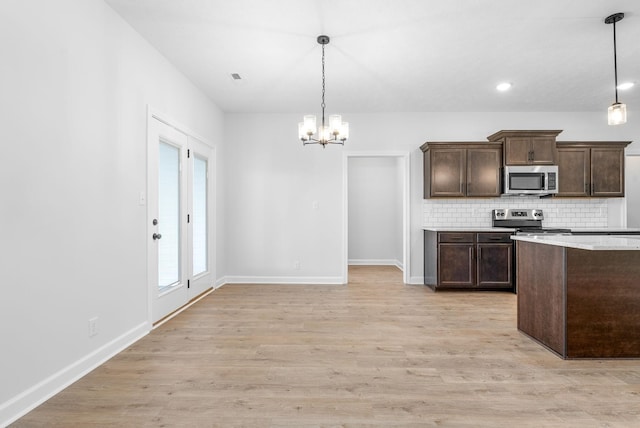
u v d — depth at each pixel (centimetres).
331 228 497
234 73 360
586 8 248
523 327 286
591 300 235
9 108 166
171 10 248
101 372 216
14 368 168
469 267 435
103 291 234
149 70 295
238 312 349
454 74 365
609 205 488
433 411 174
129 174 265
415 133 495
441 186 460
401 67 348
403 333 287
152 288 298
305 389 195
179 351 249
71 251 205
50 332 189
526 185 449
